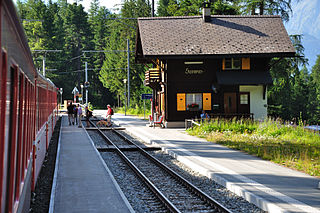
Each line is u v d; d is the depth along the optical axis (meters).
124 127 33.53
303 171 12.96
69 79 100.31
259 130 24.34
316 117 67.88
